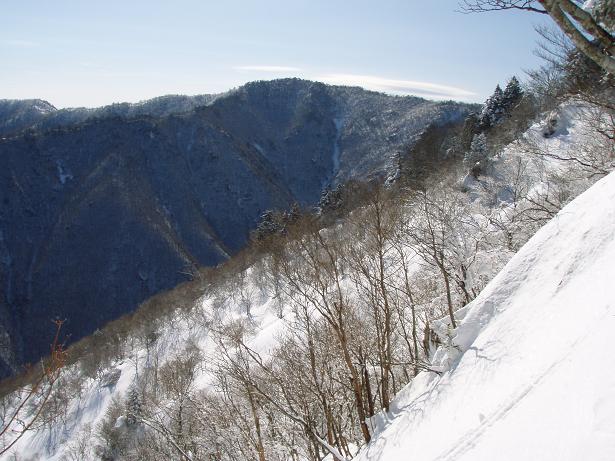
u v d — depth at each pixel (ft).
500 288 26.11
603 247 20.52
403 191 57.57
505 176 79.20
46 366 13.48
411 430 26.00
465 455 16.78
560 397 13.98
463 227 52.85
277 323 79.25
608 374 12.39
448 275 43.11
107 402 112.98
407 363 31.55
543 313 21.38
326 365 42.16
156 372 88.63
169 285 287.48
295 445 46.21
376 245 39.27
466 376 23.85
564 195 51.49
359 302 46.29
